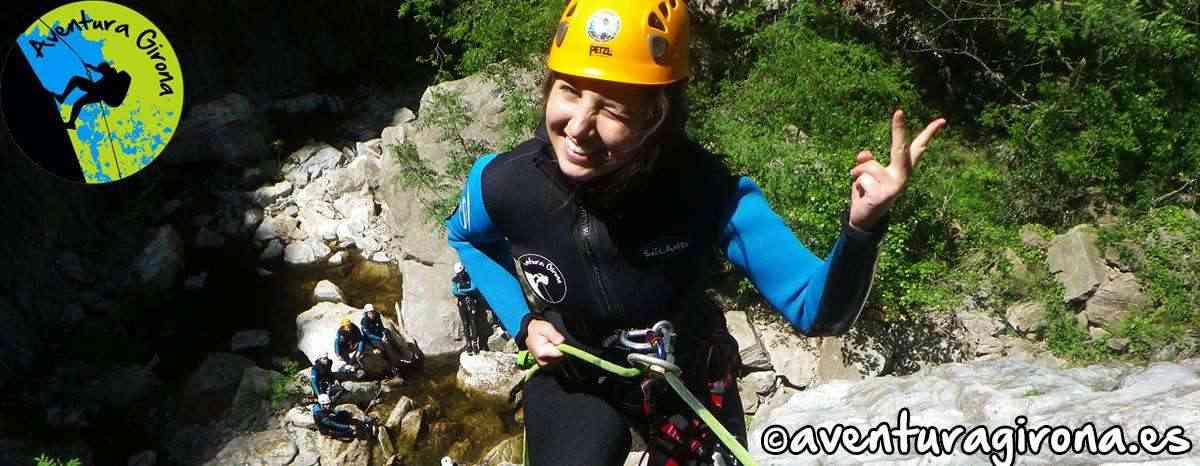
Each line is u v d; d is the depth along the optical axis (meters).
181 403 14.24
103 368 15.03
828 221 11.99
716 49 15.50
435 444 13.52
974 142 16.36
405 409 13.68
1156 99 14.77
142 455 13.30
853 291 1.88
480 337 14.89
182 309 16.34
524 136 14.30
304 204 18.55
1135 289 13.07
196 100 20.64
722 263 13.65
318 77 22.33
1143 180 14.71
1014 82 16.77
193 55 20.72
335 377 13.96
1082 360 12.62
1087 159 14.63
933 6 15.96
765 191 12.51
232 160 19.25
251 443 13.34
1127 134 14.51
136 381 14.64
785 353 13.12
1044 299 13.23
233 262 17.42
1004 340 12.85
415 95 21.52
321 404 13.19
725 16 15.27
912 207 13.44
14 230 16.09
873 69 14.84
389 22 22.38
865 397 4.52
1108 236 13.41
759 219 2.08
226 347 15.47
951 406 3.95
